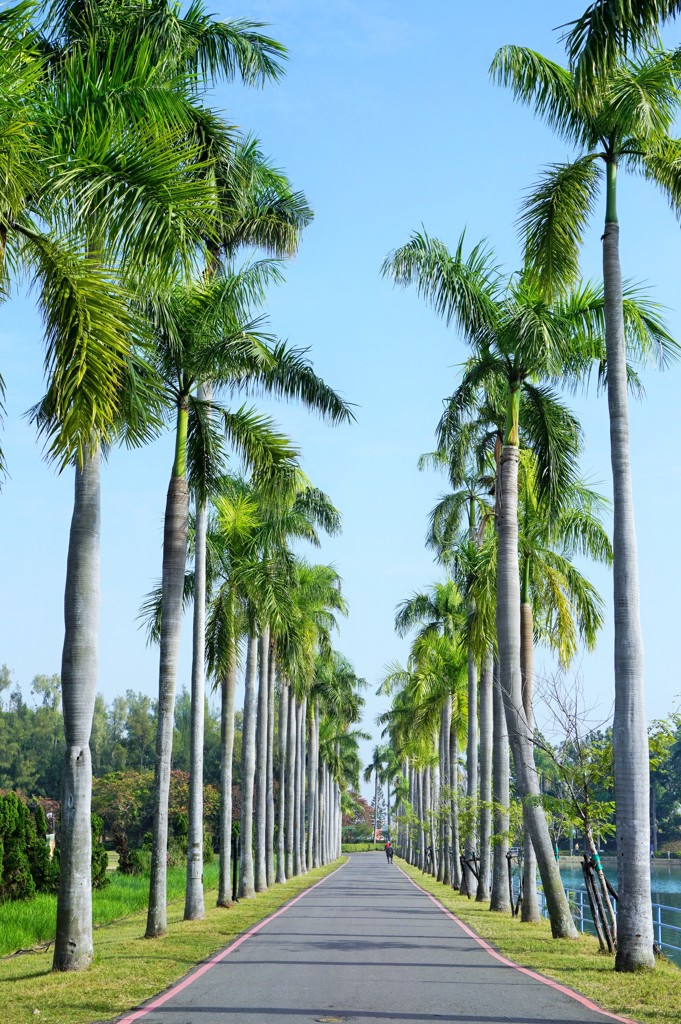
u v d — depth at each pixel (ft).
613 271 55.93
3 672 403.95
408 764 282.77
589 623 89.61
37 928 70.28
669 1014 36.11
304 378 74.64
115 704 427.33
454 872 140.05
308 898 110.63
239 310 66.74
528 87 62.34
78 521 50.21
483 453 88.84
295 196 82.94
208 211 43.83
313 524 126.41
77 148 40.96
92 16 56.03
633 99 54.34
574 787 60.95
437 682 151.02
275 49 72.33
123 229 39.32
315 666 178.09
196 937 63.77
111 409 39.06
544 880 66.54
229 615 95.14
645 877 49.52
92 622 49.98
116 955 53.21
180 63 60.23
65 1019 34.68
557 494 78.28
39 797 339.98
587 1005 38.14
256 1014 35.60
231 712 99.60
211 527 97.04
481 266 74.28
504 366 75.77
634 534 53.11
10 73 35.50
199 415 70.08
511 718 70.08
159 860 65.05
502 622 71.92
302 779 192.75
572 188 62.90
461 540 112.78
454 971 48.16
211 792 247.70
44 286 38.96
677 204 58.65
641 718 51.13
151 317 62.18
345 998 39.40
